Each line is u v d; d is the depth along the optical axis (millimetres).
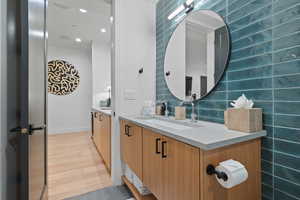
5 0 973
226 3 1310
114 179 1994
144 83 2217
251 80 1131
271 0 1012
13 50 1081
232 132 1026
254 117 1009
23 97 925
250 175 1000
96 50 4215
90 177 2166
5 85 983
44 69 1490
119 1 2061
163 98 2156
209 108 1490
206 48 1504
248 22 1147
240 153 945
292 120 924
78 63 4973
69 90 4852
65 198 1702
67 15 2910
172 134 1013
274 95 1004
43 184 1459
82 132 4859
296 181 912
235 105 1101
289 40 931
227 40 1291
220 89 1377
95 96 4180
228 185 767
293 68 916
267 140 1040
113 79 2094
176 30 1902
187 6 1708
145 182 1399
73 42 4398
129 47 2117
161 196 1158
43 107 1459
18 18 1130
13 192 1066
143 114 2049
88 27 3418
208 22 1484
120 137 2041
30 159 1037
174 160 1017
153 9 2293
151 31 2271
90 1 2469
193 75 1662
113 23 2078
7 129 1004
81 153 3051
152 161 1279
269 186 1029
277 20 984
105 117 2492
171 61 1989
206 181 814
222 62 1339
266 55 1042
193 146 863
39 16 1312
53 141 3840
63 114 4781
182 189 946
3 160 950
